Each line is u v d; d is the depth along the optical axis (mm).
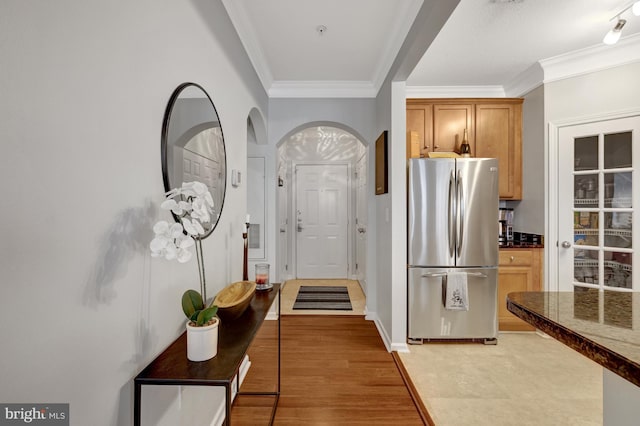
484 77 3002
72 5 662
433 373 2162
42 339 604
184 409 1251
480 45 2439
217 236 1567
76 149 678
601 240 2545
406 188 2658
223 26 1666
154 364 954
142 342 932
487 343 2625
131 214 876
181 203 941
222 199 1597
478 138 3105
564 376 2131
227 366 935
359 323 3074
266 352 2451
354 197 4969
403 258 2486
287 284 4633
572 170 2688
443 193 2582
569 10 2004
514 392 1941
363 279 4227
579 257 2672
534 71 2822
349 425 1634
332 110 3139
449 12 1567
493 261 2611
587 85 2598
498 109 3109
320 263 5004
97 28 737
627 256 2432
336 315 3295
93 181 729
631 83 2424
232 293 1452
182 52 1184
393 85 2490
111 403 793
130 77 868
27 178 570
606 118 2514
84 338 706
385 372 2158
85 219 706
